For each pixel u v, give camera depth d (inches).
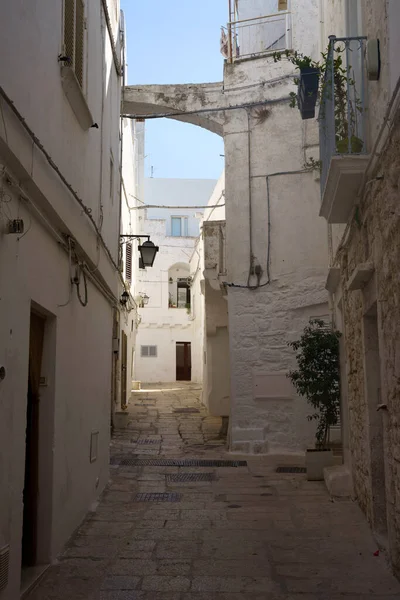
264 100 470.6
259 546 221.5
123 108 502.6
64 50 211.9
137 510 275.0
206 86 487.5
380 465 235.9
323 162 280.2
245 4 528.4
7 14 150.1
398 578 183.8
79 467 248.4
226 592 177.5
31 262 175.3
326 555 210.2
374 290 216.8
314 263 444.1
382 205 193.3
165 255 1145.4
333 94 244.1
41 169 178.4
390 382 189.0
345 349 312.0
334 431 430.0
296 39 466.9
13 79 155.5
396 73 173.5
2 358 148.9
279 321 449.4
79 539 228.8
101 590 178.5
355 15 267.1
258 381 446.6
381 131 187.2
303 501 290.8
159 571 195.2
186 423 577.3
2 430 148.9
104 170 316.8
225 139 477.4
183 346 1138.7
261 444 435.2
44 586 180.4
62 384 216.7
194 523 253.3
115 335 571.2
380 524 230.4
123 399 669.9
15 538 158.9
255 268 456.1
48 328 206.2
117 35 382.3
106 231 324.5
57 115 206.2
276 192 461.1
